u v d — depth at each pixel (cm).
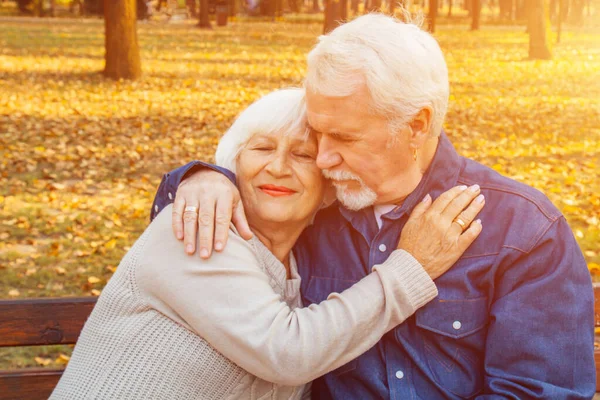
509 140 1049
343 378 226
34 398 261
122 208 713
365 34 194
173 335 199
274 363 193
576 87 1677
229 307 195
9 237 633
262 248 217
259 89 1492
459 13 6228
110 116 1155
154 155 920
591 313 213
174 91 1426
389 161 204
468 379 216
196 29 3303
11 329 255
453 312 213
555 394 201
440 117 204
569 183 818
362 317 197
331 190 228
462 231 210
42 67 1709
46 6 5134
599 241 638
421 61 194
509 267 211
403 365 219
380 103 193
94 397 197
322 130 200
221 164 223
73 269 570
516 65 2145
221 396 205
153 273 198
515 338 206
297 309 202
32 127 1055
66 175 816
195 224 198
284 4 5147
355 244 230
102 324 204
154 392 197
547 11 2322
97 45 2331
